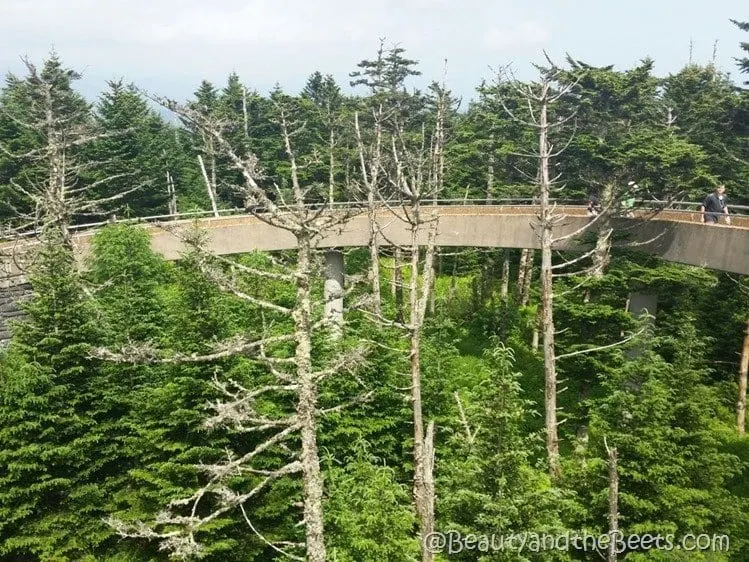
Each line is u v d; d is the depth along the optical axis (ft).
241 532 50.44
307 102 152.56
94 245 80.79
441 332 78.28
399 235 95.66
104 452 52.85
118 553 51.29
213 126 29.55
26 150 128.67
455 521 38.86
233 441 51.24
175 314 55.06
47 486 50.24
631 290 75.56
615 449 40.06
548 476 51.29
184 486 48.83
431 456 33.17
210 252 35.06
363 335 67.62
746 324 77.46
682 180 89.10
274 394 56.90
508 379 39.75
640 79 106.32
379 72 136.15
